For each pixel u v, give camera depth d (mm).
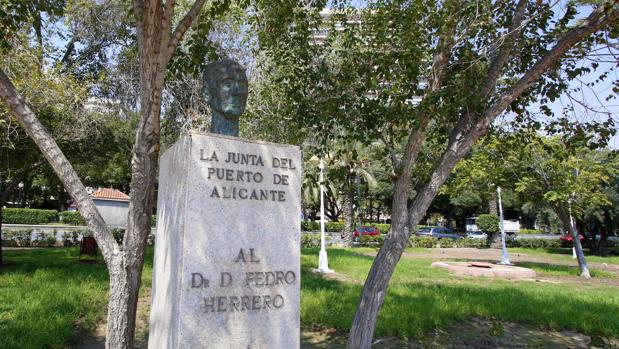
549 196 14234
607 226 25156
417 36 5039
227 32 11562
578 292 10398
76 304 6984
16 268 11180
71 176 4234
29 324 5641
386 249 5270
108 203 23953
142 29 4129
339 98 5652
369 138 5711
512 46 5512
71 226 31297
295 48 6141
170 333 3459
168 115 12859
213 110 4168
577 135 5848
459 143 5383
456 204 37938
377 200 35688
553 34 5656
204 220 3504
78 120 10734
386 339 6250
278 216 3836
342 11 6250
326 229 39000
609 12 4957
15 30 5504
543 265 17828
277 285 3742
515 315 7570
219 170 3631
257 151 3824
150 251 15227
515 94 5203
